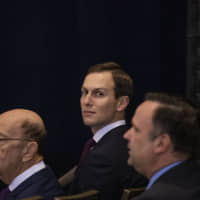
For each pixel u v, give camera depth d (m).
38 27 13.26
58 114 13.40
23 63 13.30
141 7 12.95
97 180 7.44
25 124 6.60
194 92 12.41
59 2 13.24
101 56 13.19
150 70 12.95
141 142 5.32
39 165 6.70
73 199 5.68
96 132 8.31
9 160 6.54
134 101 12.91
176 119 5.14
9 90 13.32
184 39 12.70
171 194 4.76
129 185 7.47
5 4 13.18
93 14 13.20
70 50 13.33
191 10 12.42
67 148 13.45
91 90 8.12
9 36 13.23
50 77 13.34
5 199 6.57
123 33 13.10
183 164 5.11
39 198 5.56
